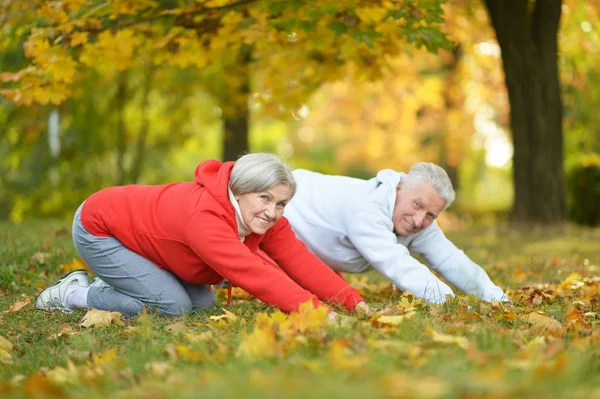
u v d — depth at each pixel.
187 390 2.85
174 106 20.94
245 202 4.96
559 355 3.40
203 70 16.84
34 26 9.05
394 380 2.74
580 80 19.09
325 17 8.14
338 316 4.52
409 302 5.68
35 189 20.08
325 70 10.30
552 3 14.01
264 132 44.72
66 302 5.70
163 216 5.19
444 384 2.66
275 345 3.62
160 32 9.29
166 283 5.38
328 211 6.03
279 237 5.48
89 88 17.30
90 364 3.86
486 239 12.87
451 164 30.61
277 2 7.98
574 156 23.17
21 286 6.81
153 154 22.16
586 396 2.58
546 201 14.41
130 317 5.41
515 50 14.17
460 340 3.67
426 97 27.03
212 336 4.32
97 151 19.95
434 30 7.79
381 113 30.34
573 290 6.78
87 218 5.41
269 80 10.91
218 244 4.87
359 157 34.25
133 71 18.84
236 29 9.13
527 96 14.34
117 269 5.35
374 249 5.71
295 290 4.82
